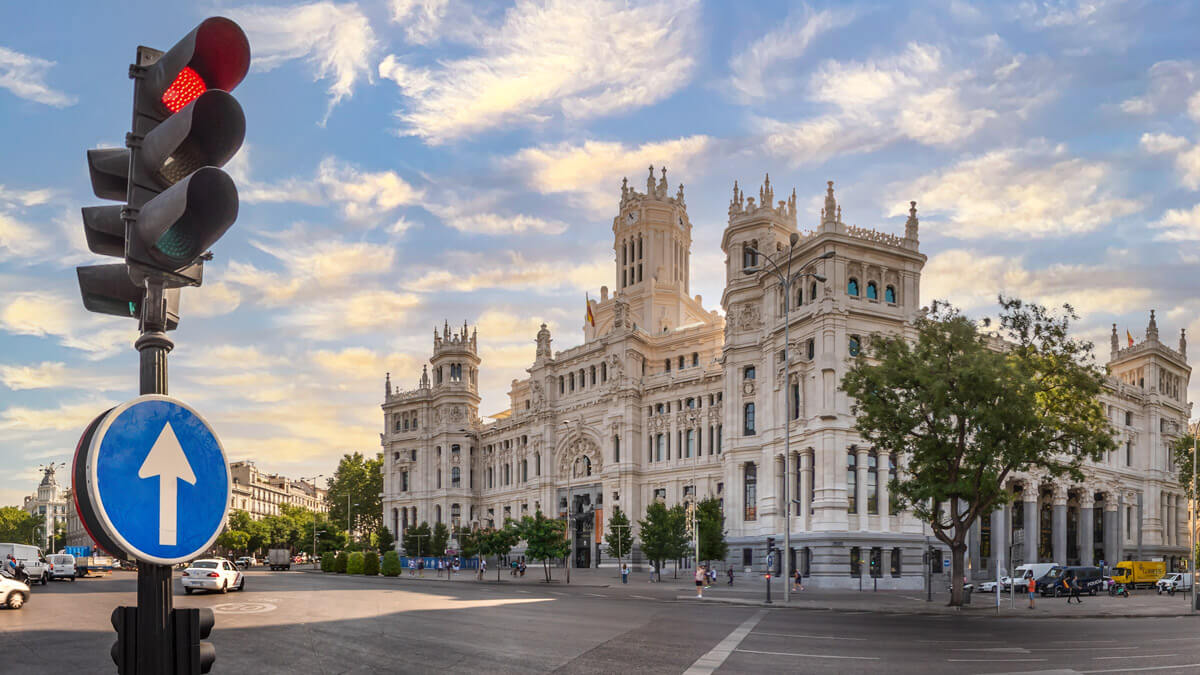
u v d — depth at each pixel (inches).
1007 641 1225.4
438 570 4520.2
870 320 3378.4
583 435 5137.8
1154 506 4785.9
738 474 3875.5
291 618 1346.0
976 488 2170.3
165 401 233.9
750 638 1187.9
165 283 252.8
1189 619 1863.9
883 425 2241.6
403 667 866.8
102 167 256.2
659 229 5511.8
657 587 3080.7
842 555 3157.0
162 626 236.8
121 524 220.5
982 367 2039.9
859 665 924.0
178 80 247.9
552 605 1798.7
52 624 1242.6
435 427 6318.9
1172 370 5226.4
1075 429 2164.1
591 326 5625.0
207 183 221.5
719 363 4471.0
